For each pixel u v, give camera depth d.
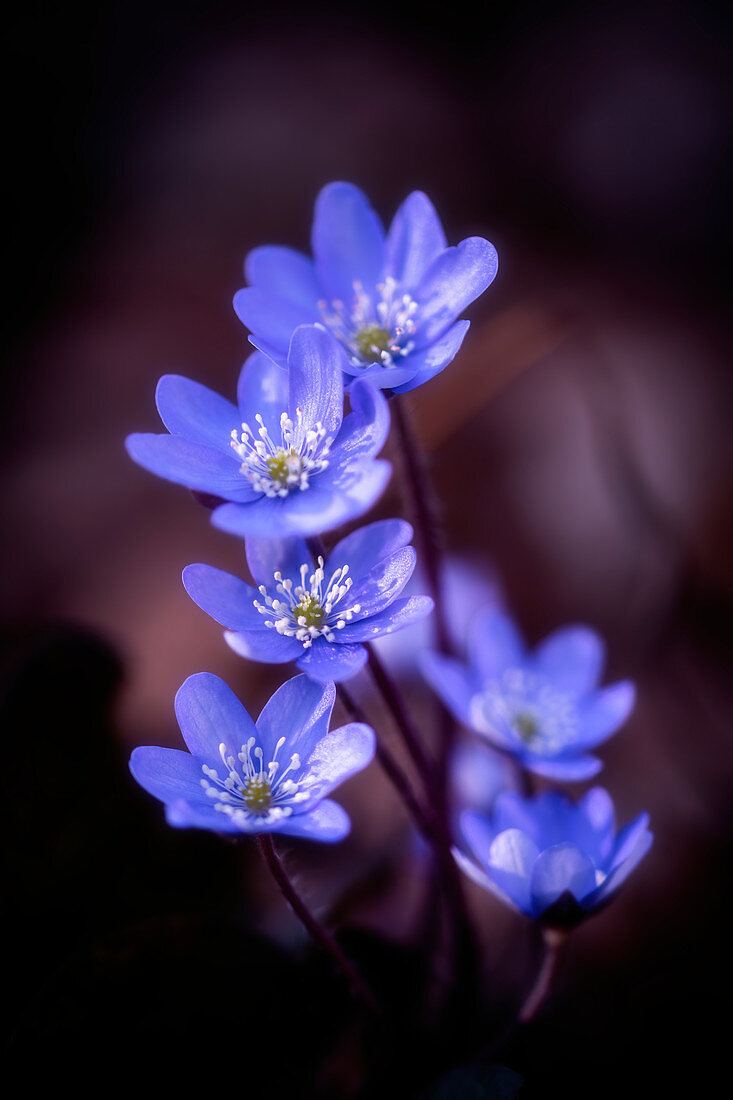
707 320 0.53
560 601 0.44
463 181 0.64
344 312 0.29
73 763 0.32
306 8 0.75
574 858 0.27
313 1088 0.29
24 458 0.48
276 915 0.32
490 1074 0.28
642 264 0.58
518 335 0.42
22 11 0.69
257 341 0.27
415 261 0.29
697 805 0.36
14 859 0.31
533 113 0.68
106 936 0.29
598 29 0.74
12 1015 0.30
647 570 0.41
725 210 0.60
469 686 0.31
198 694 0.27
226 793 0.26
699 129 0.65
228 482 0.27
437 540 0.31
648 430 0.48
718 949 0.33
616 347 0.52
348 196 0.29
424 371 0.28
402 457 0.30
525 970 0.32
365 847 0.34
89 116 0.66
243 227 0.60
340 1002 0.30
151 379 0.51
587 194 0.63
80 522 0.45
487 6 0.76
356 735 0.26
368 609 0.27
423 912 0.32
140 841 0.32
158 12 0.72
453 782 0.33
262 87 0.69
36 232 0.59
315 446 0.27
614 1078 0.30
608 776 0.37
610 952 0.33
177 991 0.29
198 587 0.27
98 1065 0.29
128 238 0.60
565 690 0.32
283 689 0.27
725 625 0.41
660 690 0.39
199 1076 0.29
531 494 0.47
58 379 0.51
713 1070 0.31
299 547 0.28
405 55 0.73
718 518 0.44
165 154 0.65
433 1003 0.30
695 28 0.72
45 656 0.32
